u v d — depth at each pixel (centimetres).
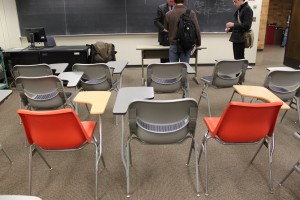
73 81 280
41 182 229
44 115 177
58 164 254
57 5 621
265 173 236
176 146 282
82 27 639
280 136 303
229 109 186
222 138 203
